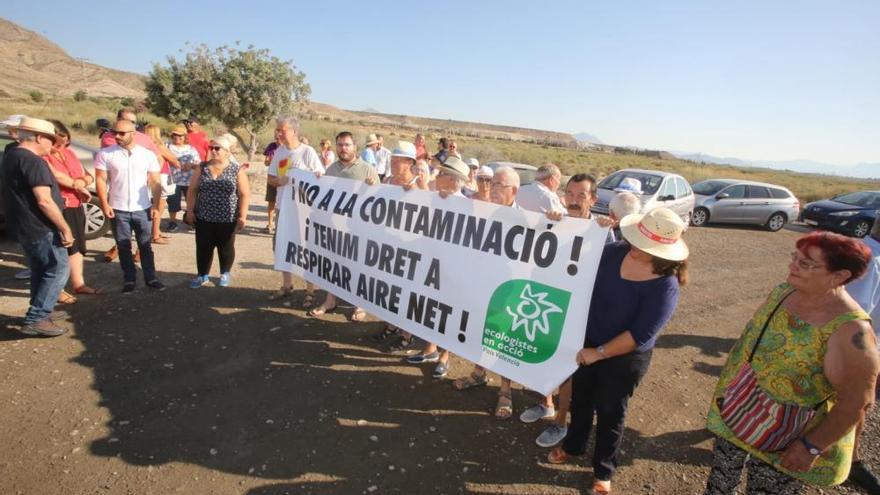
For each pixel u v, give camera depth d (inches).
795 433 79.0
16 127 146.9
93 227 261.1
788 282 79.4
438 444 127.0
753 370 83.2
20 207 146.9
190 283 214.4
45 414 122.9
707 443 138.7
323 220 185.2
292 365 158.9
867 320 72.6
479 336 136.1
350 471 114.0
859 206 570.6
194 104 812.6
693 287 301.7
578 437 116.0
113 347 158.6
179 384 142.3
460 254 142.0
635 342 100.2
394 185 161.9
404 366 165.9
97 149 280.8
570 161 1662.2
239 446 118.7
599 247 112.7
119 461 110.1
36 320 156.3
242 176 208.7
